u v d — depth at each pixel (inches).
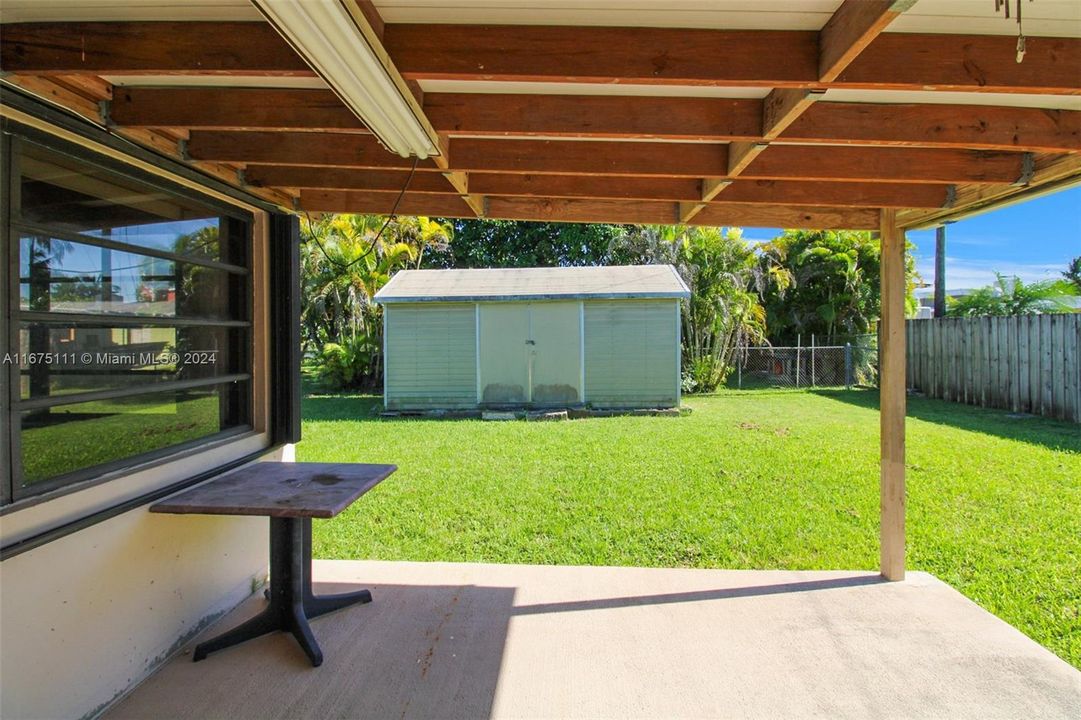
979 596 118.3
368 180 109.9
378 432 305.3
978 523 157.8
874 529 156.8
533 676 89.5
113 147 79.6
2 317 67.5
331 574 127.8
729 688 86.4
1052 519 159.9
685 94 76.6
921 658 94.0
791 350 523.8
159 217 97.1
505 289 389.1
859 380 513.0
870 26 49.3
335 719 79.2
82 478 78.5
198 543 101.3
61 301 77.7
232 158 92.2
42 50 62.8
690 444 264.4
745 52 59.5
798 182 110.9
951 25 58.4
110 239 86.3
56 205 76.6
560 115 78.5
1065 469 209.0
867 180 95.6
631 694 85.0
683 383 474.0
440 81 70.2
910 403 393.7
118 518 82.9
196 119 77.9
